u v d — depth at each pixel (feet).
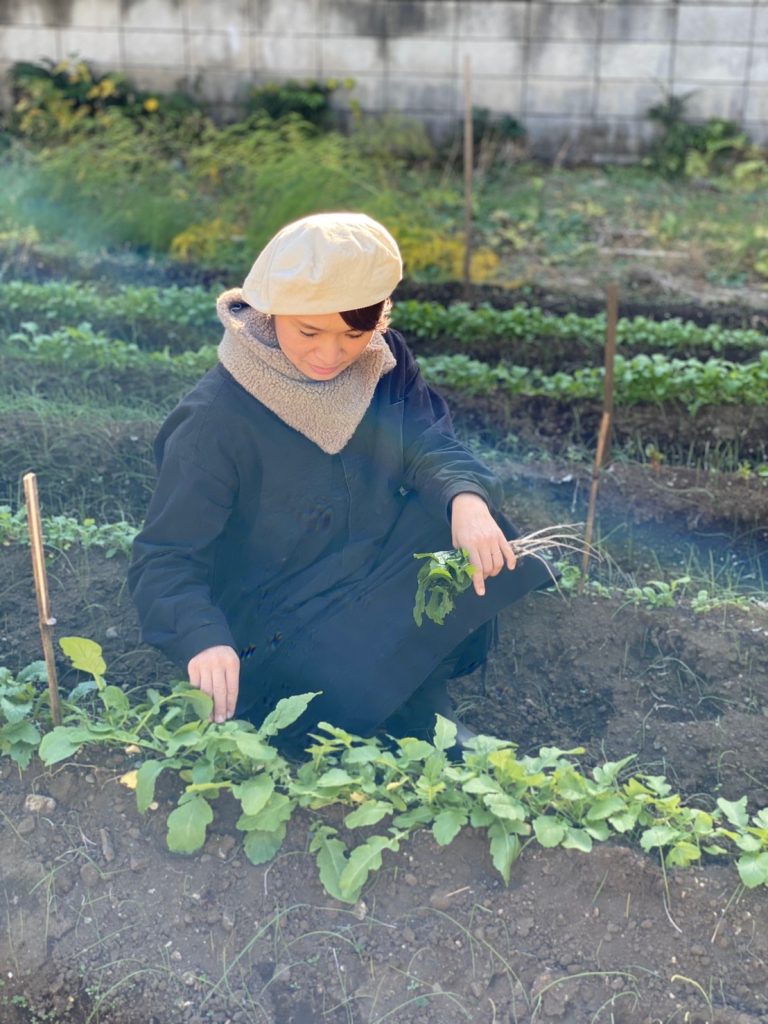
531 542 8.93
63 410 16.29
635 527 14.83
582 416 18.21
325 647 8.70
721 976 7.60
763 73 36.60
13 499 13.89
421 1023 7.31
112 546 12.44
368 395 8.43
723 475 16.22
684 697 10.89
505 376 18.98
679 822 8.26
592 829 8.07
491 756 8.04
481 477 8.77
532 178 35.81
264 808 7.93
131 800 8.39
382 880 7.98
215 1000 7.40
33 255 25.89
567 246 29.68
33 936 7.68
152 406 17.24
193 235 26.48
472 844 8.14
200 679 7.91
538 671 11.13
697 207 33.22
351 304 7.39
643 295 25.63
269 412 8.26
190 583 8.23
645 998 7.46
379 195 28.19
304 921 7.78
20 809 8.32
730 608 12.06
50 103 34.47
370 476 8.72
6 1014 7.41
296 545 8.70
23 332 20.76
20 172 30.14
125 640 10.85
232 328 8.02
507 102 37.47
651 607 11.97
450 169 36.19
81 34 37.11
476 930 7.73
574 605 11.89
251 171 30.32
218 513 8.35
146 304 21.53
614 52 36.68
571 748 10.11
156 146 33.22
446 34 36.68
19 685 9.14
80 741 8.20
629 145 37.55
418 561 8.76
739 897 7.96
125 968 7.54
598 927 7.79
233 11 36.73
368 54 37.04
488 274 26.43
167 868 8.02
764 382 18.47
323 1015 7.36
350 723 8.77
